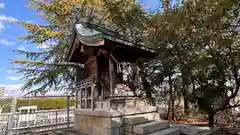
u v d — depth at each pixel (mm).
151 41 6930
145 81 7539
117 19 8531
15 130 6637
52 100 11625
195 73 6750
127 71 6133
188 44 6250
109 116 4664
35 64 10312
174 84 8242
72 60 7414
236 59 5586
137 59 6695
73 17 10453
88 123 5848
